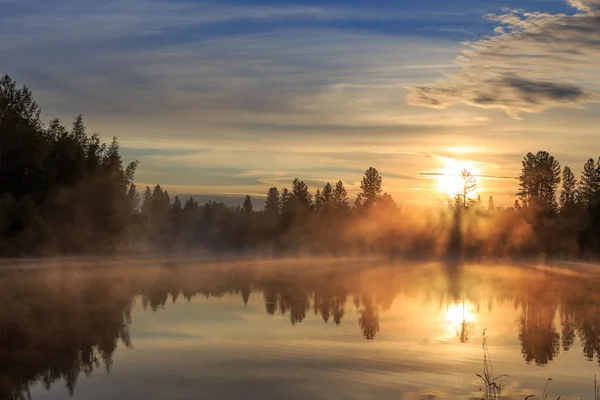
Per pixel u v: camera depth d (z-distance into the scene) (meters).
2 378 17.45
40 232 73.69
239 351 21.11
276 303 35.41
